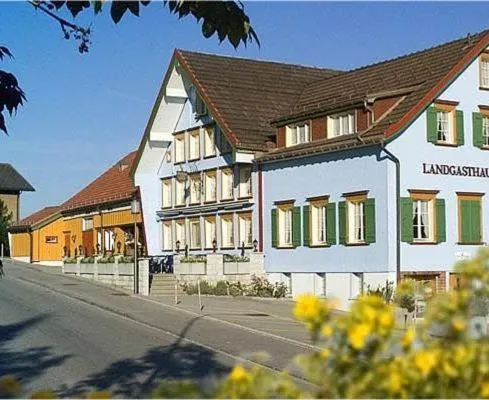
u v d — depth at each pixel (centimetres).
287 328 2500
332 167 3359
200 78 4125
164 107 4388
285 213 3641
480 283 379
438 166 3197
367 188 3189
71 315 2836
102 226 5266
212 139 4134
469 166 3275
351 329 346
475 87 3306
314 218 3466
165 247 4559
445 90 3225
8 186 8588
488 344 361
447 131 3241
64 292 3691
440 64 3353
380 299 363
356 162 3247
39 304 3188
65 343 2175
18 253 6650
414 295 453
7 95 654
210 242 4153
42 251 6197
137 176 4622
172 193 4481
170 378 1619
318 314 352
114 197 5016
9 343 2167
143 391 1439
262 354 439
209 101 3978
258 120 3941
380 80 3647
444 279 3177
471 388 351
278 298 3484
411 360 353
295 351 2009
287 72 4394
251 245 3828
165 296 3656
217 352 2017
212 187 4153
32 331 2411
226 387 362
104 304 3200
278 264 3644
